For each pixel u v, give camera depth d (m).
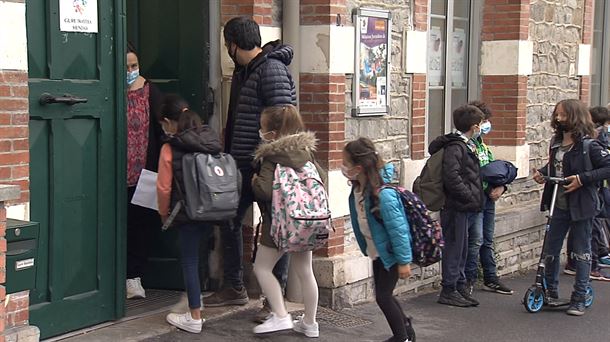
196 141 5.18
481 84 9.00
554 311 7.06
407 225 5.11
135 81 6.10
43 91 4.93
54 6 4.98
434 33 8.19
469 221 7.17
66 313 5.25
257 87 5.64
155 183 5.68
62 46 5.04
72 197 5.21
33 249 4.37
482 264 7.66
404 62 7.41
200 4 6.25
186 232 5.42
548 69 9.58
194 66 6.30
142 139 6.12
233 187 5.25
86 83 5.23
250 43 5.68
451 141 6.79
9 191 4.11
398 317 5.39
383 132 7.21
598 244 8.50
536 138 9.44
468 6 8.84
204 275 6.37
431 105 8.23
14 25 4.45
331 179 6.45
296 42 6.42
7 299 4.53
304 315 5.74
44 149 5.00
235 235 5.98
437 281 7.79
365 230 5.29
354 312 6.49
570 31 10.04
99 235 5.44
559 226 6.92
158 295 6.36
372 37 6.89
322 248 6.50
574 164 6.68
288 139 5.27
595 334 6.41
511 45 8.78
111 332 5.46
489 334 6.30
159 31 6.36
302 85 6.47
